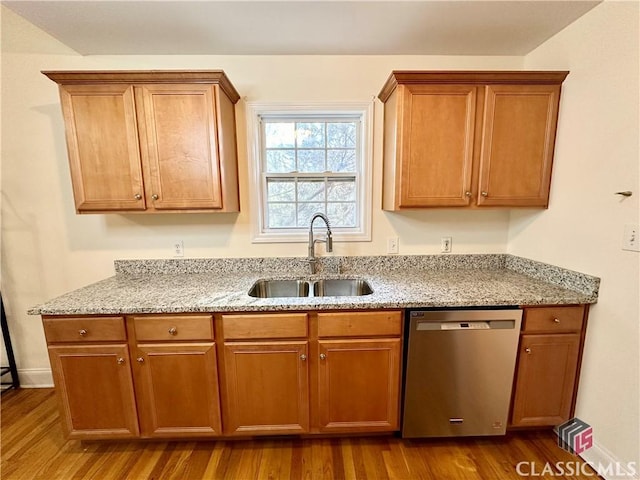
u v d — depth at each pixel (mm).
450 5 1405
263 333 1445
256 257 2033
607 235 1364
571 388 1526
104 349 1431
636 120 1234
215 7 1397
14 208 1931
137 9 1403
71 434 1493
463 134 1627
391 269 2062
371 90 1915
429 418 1534
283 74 1887
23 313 2035
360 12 1454
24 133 1867
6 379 2113
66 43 1704
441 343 1457
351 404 1520
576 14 1461
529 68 1872
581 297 1443
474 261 2078
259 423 1526
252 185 1963
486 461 1479
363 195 2018
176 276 1946
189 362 1461
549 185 1677
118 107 1556
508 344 1462
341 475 1405
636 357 1256
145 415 1501
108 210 1641
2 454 1548
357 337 1468
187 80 1555
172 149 1604
